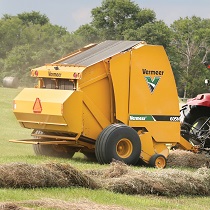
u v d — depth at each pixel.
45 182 20.14
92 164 26.33
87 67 26.81
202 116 30.14
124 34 126.06
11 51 122.06
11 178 19.78
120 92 27.23
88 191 19.97
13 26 132.88
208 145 29.55
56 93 26.66
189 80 130.50
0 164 20.33
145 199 19.73
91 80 26.92
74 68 27.08
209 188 21.50
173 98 28.08
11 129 41.16
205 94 29.89
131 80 27.39
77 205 17.33
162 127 27.92
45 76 27.62
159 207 18.83
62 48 121.69
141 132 27.66
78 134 26.59
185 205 19.53
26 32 133.50
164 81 27.92
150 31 123.19
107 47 28.30
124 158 26.64
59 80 27.50
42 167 20.33
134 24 130.62
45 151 28.67
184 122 30.06
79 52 28.80
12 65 115.75
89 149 27.66
